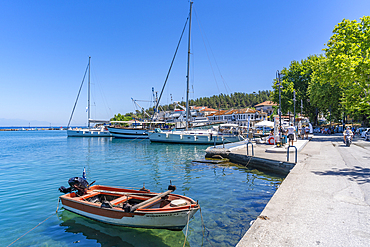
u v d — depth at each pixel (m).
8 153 29.80
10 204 9.96
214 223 7.39
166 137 39.75
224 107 195.38
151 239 6.76
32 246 6.53
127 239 6.81
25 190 12.21
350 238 4.11
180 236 6.74
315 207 5.69
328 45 31.19
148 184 12.84
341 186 7.55
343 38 29.16
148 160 22.09
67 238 6.94
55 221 8.16
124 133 55.97
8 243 6.69
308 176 9.05
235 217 7.81
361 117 47.28
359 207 5.64
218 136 36.69
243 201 9.44
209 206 8.91
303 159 13.84
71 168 18.50
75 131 69.44
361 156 14.66
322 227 4.58
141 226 7.13
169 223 6.82
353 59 21.41
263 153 17.75
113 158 23.98
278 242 4.02
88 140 56.28
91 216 8.05
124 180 13.94
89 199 8.82
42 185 13.27
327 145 22.70
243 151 19.77
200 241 6.38
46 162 21.78
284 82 54.72
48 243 6.66
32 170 17.88
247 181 12.86
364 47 26.00
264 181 12.78
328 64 28.66
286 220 4.96
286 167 13.14
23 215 8.73
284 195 6.69
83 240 6.80
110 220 7.57
